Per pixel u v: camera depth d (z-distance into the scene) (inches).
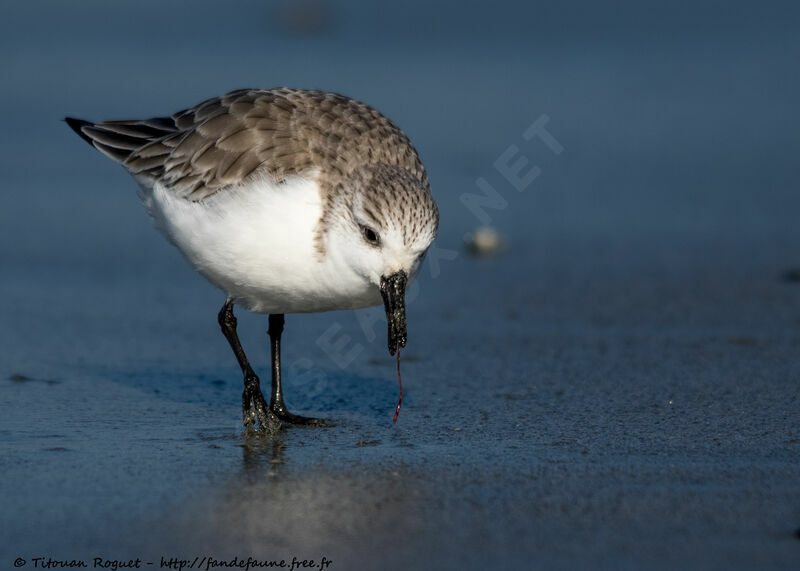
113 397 403.5
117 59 1129.4
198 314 528.4
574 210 725.3
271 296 376.5
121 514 289.0
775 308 519.8
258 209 358.3
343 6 1368.1
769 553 261.0
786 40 1219.2
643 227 684.1
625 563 256.7
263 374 442.3
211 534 276.7
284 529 279.6
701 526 277.4
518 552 263.6
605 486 307.0
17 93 1008.2
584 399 397.4
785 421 366.6
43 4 1385.3
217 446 349.7
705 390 404.5
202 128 382.3
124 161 406.9
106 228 684.7
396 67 1090.1
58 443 348.2
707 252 626.5
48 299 543.8
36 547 269.1
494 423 370.9
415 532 276.7
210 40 1218.0
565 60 1146.0
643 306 528.7
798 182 773.3
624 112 965.8
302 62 1091.3
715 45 1208.2
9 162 834.8
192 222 375.2
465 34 1255.5
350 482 313.9
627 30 1279.5
